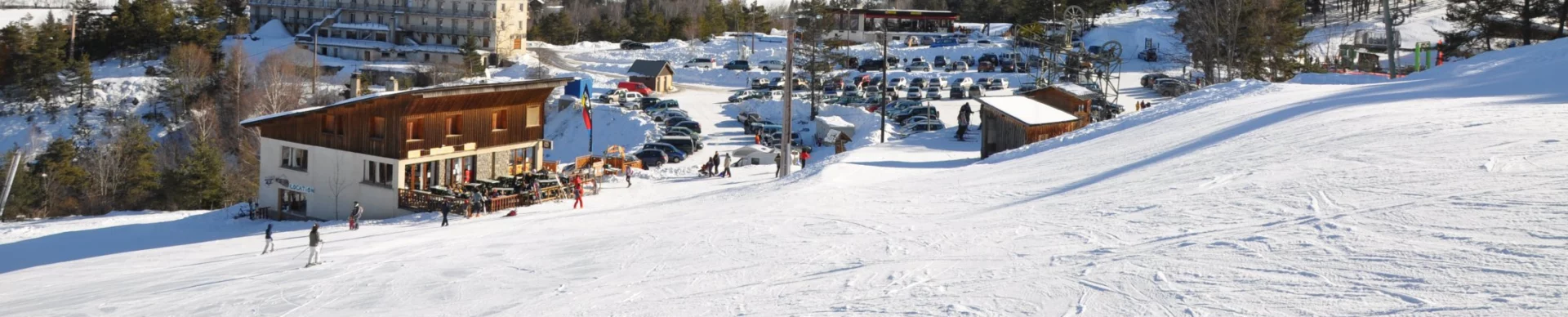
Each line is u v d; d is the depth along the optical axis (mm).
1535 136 17547
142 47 127750
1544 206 12125
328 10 141750
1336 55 103188
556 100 99125
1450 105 25828
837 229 22797
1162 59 114938
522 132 51250
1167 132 33688
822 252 19516
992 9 169000
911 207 25406
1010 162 35000
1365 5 130875
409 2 137375
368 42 136750
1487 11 77312
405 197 45125
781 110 90875
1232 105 38812
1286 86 44750
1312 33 118500
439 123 46719
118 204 73375
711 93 110188
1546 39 76062
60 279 30672
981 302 12836
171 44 127125
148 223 48281
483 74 123125
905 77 109688
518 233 31109
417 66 124750
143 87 111125
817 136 79812
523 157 51844
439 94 45531
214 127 99625
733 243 22531
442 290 21422
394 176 45375
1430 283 10117
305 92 110000
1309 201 15523
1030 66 104500
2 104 107125
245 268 28484
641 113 87750
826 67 96312
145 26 126562
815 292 15258
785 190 34656
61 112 106750
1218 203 17078
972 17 171625
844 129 77438
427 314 18750
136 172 75438
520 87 49500
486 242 29250
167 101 106188
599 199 43562
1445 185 14555
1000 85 97562
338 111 47219
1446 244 11375
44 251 41188
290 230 42781
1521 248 10617
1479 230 11695
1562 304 8719
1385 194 14812
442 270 23969
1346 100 32312
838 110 87938
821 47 111125
